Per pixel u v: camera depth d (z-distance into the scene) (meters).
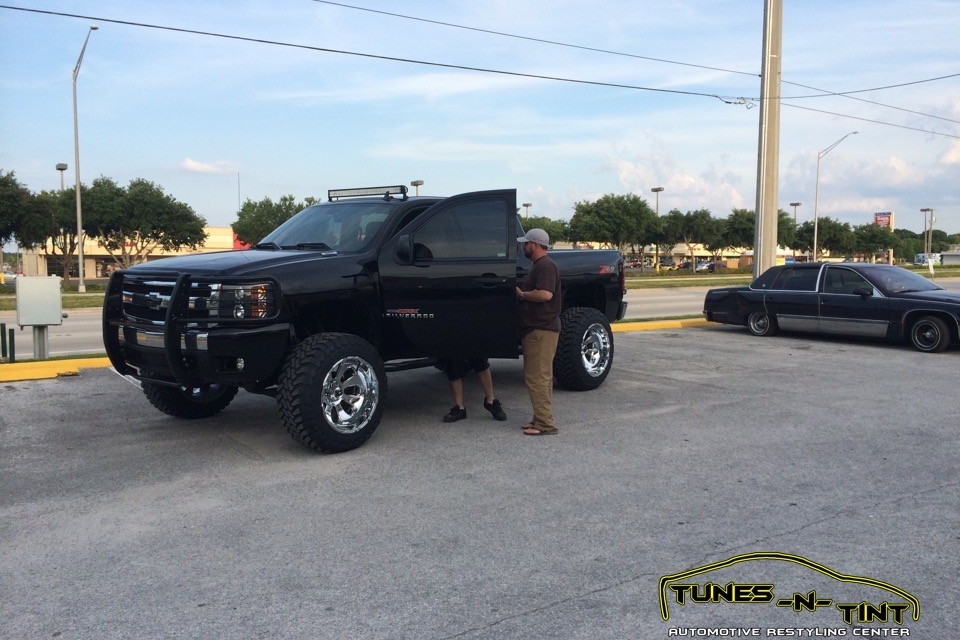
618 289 8.95
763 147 17.20
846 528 4.26
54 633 3.15
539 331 6.25
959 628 3.19
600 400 7.84
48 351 11.19
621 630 3.17
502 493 4.88
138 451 5.91
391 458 5.69
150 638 3.11
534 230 6.23
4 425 6.75
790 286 13.22
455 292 6.34
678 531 4.21
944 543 4.04
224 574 3.70
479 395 8.20
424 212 6.40
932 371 9.67
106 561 3.86
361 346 5.84
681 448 5.94
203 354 5.34
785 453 5.79
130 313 6.07
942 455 5.73
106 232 45.03
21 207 36.81
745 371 9.70
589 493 4.87
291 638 3.10
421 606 3.37
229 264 5.68
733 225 78.38
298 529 4.27
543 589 3.53
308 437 5.58
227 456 5.76
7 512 4.56
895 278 12.28
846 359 10.76
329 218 7.07
